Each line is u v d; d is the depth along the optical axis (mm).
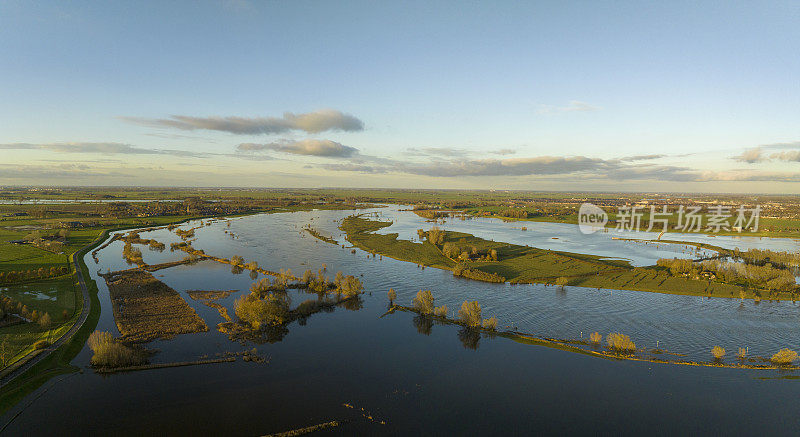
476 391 68875
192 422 58469
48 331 83062
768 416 62594
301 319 99625
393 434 57562
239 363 76375
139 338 84000
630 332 91375
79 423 56938
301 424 59156
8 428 55281
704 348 83750
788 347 83562
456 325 96250
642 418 62031
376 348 84250
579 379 72750
